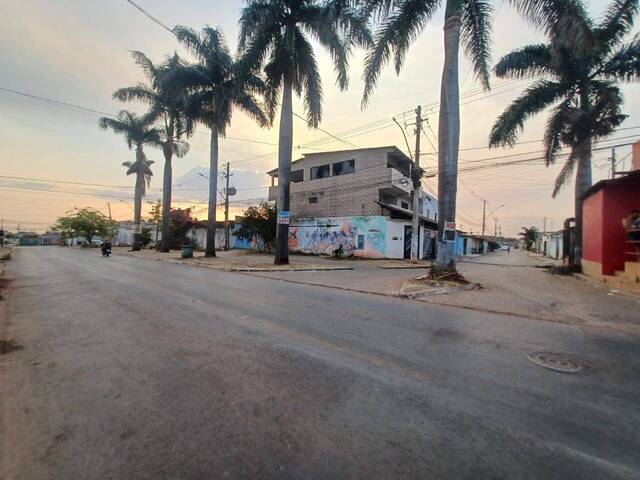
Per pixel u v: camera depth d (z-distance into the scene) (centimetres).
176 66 1977
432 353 418
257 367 361
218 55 1934
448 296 834
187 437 236
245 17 1462
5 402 285
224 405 280
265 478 196
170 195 2583
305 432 243
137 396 295
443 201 1027
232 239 3497
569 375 361
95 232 4809
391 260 2233
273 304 688
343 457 216
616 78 1411
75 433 240
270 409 274
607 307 733
